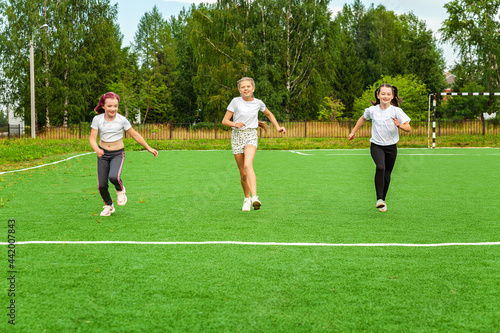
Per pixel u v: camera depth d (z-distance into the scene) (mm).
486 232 5105
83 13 43344
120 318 2795
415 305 3000
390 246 4480
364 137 31391
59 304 3006
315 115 44281
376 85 41219
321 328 2660
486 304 3021
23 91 38844
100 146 5926
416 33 48719
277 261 3957
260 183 9508
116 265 3832
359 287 3326
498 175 10930
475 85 41469
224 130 31266
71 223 5535
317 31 40000
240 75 39375
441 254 4195
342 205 6898
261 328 2658
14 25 39000
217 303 3025
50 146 22250
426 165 13578
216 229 5223
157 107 54125
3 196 7691
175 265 3836
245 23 40438
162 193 8078
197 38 41156
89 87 42875
